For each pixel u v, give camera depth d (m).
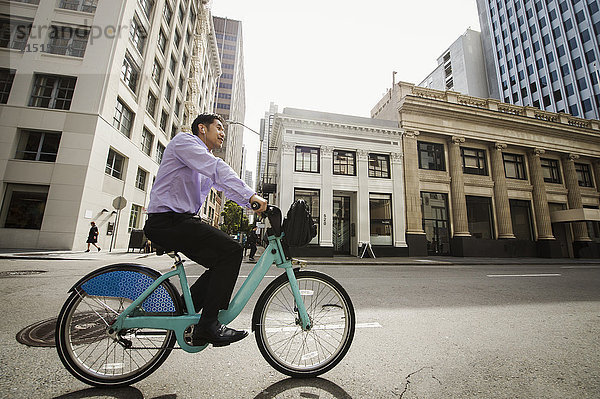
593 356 2.40
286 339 2.24
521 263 12.88
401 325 3.22
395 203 17.44
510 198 20.28
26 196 12.47
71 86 13.77
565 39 37.88
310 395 1.68
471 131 19.77
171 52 23.00
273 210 1.88
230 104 70.88
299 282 2.09
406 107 18.77
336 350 2.00
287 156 16.66
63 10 14.09
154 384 1.79
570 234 21.41
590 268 11.20
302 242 1.94
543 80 40.38
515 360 2.30
